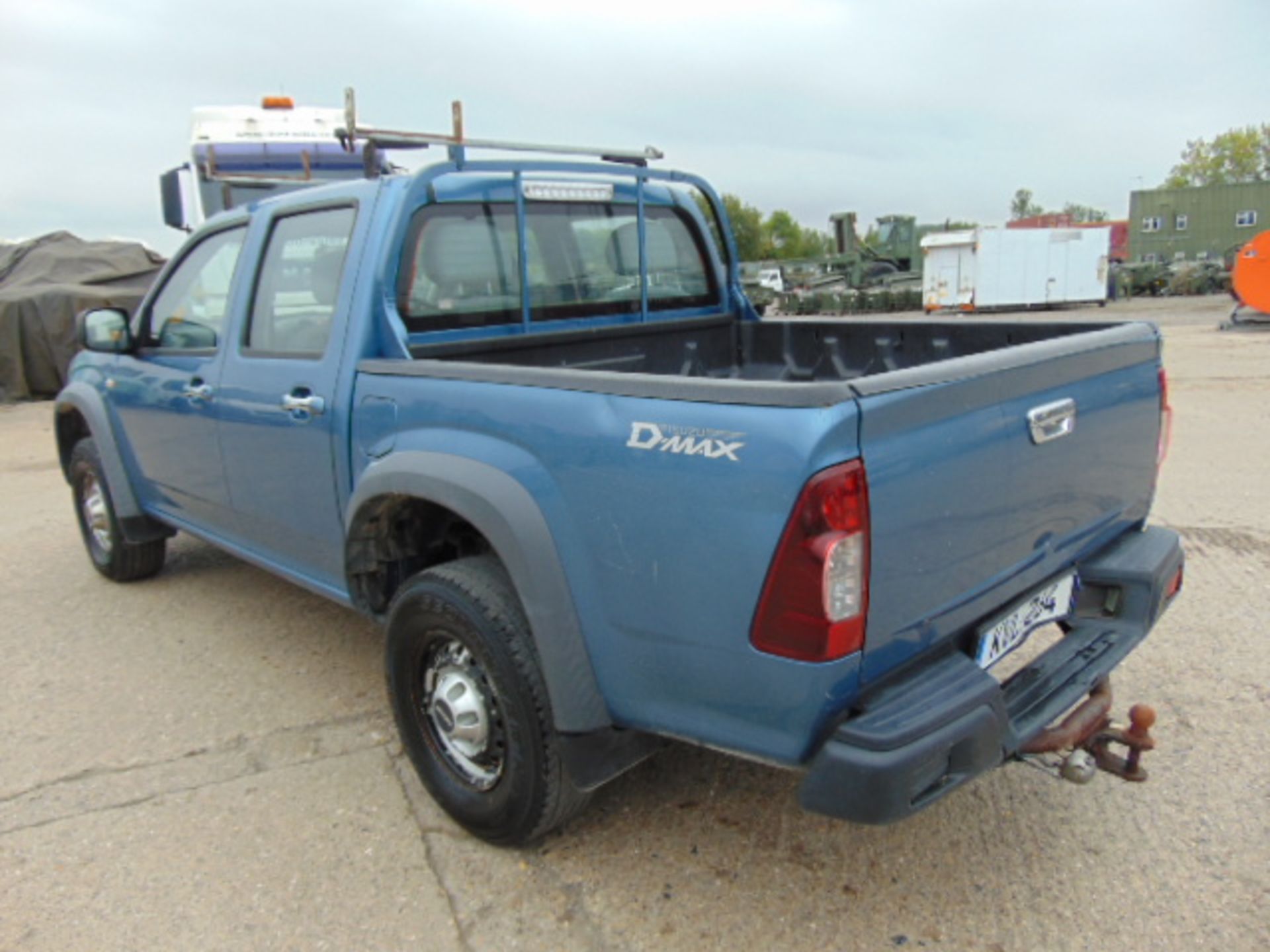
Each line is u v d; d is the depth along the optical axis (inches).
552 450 98.0
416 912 104.5
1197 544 212.4
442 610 108.4
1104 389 112.9
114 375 186.9
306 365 134.2
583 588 97.0
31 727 146.9
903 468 84.1
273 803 125.7
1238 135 3348.9
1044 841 113.4
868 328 168.6
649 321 175.3
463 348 141.1
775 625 83.0
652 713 96.3
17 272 633.6
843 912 102.7
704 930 100.7
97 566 215.2
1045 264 1050.7
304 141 381.4
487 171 140.3
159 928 102.8
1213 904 101.6
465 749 113.7
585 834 117.5
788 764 87.5
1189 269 1285.7
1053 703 101.3
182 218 404.8
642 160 168.1
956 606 93.7
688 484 86.7
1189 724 137.3
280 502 145.4
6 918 104.6
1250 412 375.2
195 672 165.5
